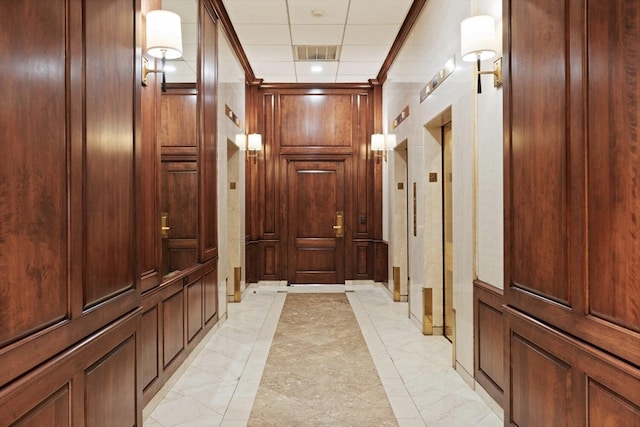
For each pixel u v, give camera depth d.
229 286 6.15
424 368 3.59
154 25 2.71
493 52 2.72
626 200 1.27
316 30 5.23
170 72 3.52
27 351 1.18
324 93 7.39
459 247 3.45
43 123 1.27
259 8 4.66
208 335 4.34
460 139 3.39
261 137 7.32
